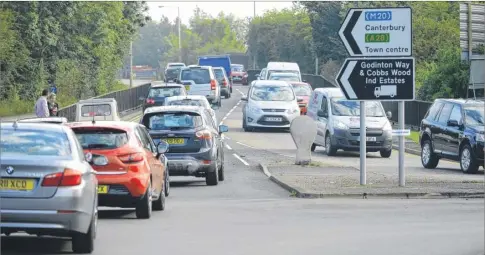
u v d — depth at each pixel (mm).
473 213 28297
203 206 31094
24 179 19438
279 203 31797
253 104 76625
